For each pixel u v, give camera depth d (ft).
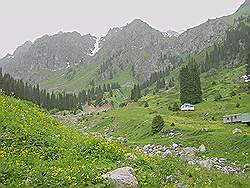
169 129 262.88
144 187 49.03
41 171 46.57
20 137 61.41
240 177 80.84
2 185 41.09
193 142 191.31
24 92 529.86
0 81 457.68
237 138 175.94
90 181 45.75
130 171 49.88
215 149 171.94
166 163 64.18
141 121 331.98
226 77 648.79
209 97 493.36
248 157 148.66
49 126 77.66
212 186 58.95
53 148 60.59
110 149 63.82
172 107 437.17
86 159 58.49
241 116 277.85
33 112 87.20
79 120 464.65
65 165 52.90
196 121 323.78
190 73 460.96
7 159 50.55
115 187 45.78
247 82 515.50
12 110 76.02
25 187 41.93
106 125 383.65
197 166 78.23
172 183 54.24
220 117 348.38
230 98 446.19
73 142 67.05
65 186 43.86
